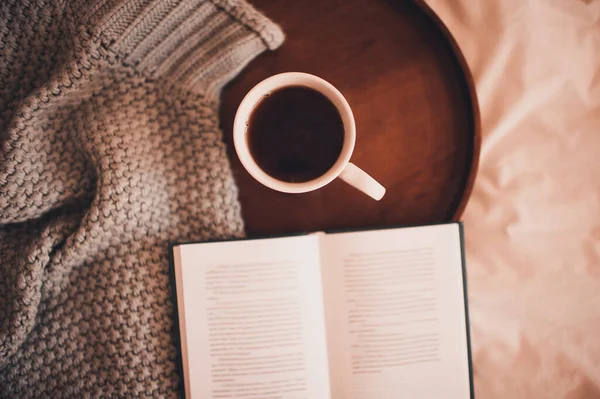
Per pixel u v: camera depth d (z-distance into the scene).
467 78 0.54
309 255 0.55
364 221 0.56
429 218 0.56
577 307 0.73
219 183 0.56
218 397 0.56
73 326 0.57
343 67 0.56
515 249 0.73
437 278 0.56
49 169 0.57
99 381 0.57
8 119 0.58
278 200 0.56
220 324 0.56
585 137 0.74
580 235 0.73
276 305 0.56
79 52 0.53
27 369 0.58
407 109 0.55
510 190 0.73
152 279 0.56
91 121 0.56
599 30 0.73
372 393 0.57
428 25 0.55
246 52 0.54
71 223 0.57
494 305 0.73
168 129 0.56
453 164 0.55
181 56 0.55
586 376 0.73
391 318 0.56
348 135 0.47
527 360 0.73
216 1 0.52
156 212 0.56
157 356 0.56
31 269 0.55
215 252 0.55
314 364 0.56
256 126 0.52
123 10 0.53
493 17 0.73
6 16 0.55
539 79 0.73
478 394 0.73
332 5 0.56
